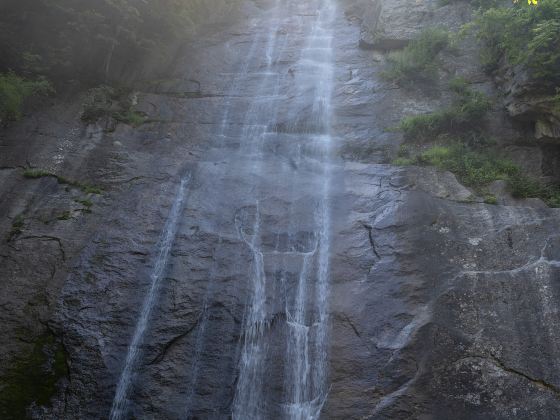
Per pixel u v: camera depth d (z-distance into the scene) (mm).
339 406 5988
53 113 9625
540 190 8195
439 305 6574
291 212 8141
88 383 6121
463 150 9125
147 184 8555
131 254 7418
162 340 6547
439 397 5852
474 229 7453
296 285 7125
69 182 8375
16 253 7176
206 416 6031
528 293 6555
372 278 7039
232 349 6539
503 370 5973
